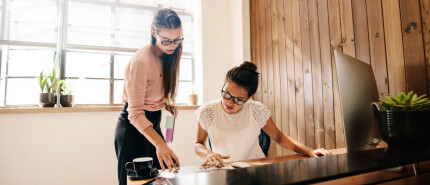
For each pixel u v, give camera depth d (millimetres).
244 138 1480
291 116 2047
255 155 1497
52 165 2252
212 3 2957
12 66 2398
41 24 2463
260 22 2521
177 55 1440
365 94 914
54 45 2482
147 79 1288
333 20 1638
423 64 1130
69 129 2316
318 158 610
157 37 1262
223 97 1353
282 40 2168
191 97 2795
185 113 2734
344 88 847
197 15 2996
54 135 2266
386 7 1299
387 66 1295
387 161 576
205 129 1499
